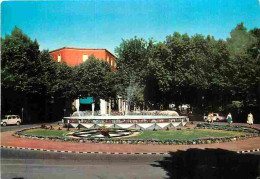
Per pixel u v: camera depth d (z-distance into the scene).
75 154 12.59
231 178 8.37
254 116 36.53
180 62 35.12
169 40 36.62
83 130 23.06
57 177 8.49
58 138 16.94
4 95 32.53
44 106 41.28
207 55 34.12
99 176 8.61
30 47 32.00
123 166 10.05
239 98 36.53
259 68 30.25
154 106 45.00
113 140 15.85
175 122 25.91
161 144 15.34
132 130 22.78
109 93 42.81
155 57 38.03
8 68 29.50
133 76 44.12
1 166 10.01
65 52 46.38
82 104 49.09
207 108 39.81
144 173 9.00
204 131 22.45
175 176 8.62
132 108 47.41
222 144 15.48
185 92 38.53
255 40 29.66
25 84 31.31
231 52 32.00
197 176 8.62
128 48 44.62
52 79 37.22
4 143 15.95
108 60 51.50
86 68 40.72
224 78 33.38
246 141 16.73
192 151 13.22
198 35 34.97
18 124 32.56
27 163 10.54
